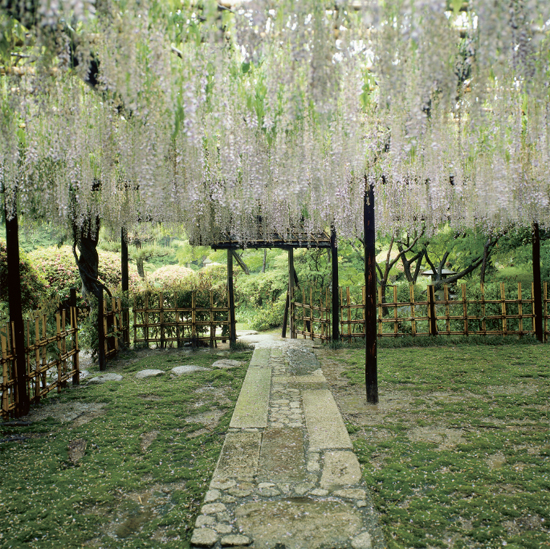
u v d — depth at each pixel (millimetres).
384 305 6387
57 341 4195
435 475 2350
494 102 2217
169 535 1901
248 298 10305
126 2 1644
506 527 1882
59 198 3371
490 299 6418
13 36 1820
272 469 2383
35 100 2090
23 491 2312
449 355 5340
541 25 1608
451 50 1735
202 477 2402
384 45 1715
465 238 7777
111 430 3152
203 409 3580
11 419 3398
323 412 3322
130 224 4703
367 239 3639
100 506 2160
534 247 6039
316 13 1691
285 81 1885
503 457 2557
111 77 1771
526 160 3104
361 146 2514
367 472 2391
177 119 2031
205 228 5090
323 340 6566
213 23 1660
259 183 2438
